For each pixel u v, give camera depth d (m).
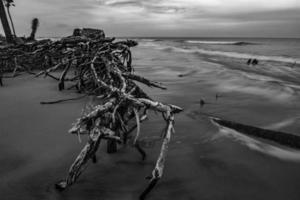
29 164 3.93
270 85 11.60
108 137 3.29
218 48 52.69
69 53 11.72
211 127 5.95
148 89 10.16
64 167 3.86
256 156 4.66
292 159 4.61
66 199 3.16
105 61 8.03
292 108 7.93
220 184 3.74
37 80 11.13
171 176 3.87
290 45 71.62
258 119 6.88
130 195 3.33
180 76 13.88
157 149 4.68
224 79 13.18
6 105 7.08
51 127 5.43
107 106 3.67
